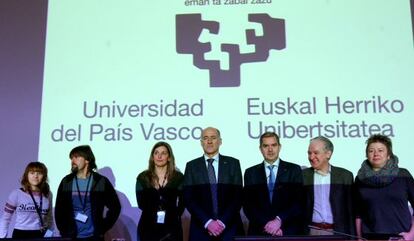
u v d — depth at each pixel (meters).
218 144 4.95
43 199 4.88
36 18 5.40
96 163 5.13
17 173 5.14
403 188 4.54
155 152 4.90
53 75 5.30
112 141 5.17
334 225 4.67
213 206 4.75
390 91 5.11
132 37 5.35
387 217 4.50
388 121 5.06
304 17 5.28
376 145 4.64
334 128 5.07
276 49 5.24
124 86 5.26
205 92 5.21
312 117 5.11
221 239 4.59
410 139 5.02
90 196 4.79
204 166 4.86
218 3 5.36
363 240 3.86
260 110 5.14
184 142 5.14
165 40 5.33
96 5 5.41
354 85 5.14
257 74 5.21
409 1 5.23
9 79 5.30
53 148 5.17
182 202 4.80
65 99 5.25
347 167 5.00
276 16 5.30
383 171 4.58
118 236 5.04
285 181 4.75
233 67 5.23
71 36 5.36
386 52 5.18
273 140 4.88
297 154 5.05
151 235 4.68
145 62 5.30
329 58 5.20
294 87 5.17
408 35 5.18
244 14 5.32
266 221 4.63
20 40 5.36
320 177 4.83
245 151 5.09
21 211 4.77
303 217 4.69
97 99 5.25
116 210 4.85
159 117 5.19
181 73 5.26
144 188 4.80
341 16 5.26
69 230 4.69
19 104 5.25
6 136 5.20
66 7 5.41
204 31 5.32
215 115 5.17
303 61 5.21
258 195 4.75
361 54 5.18
